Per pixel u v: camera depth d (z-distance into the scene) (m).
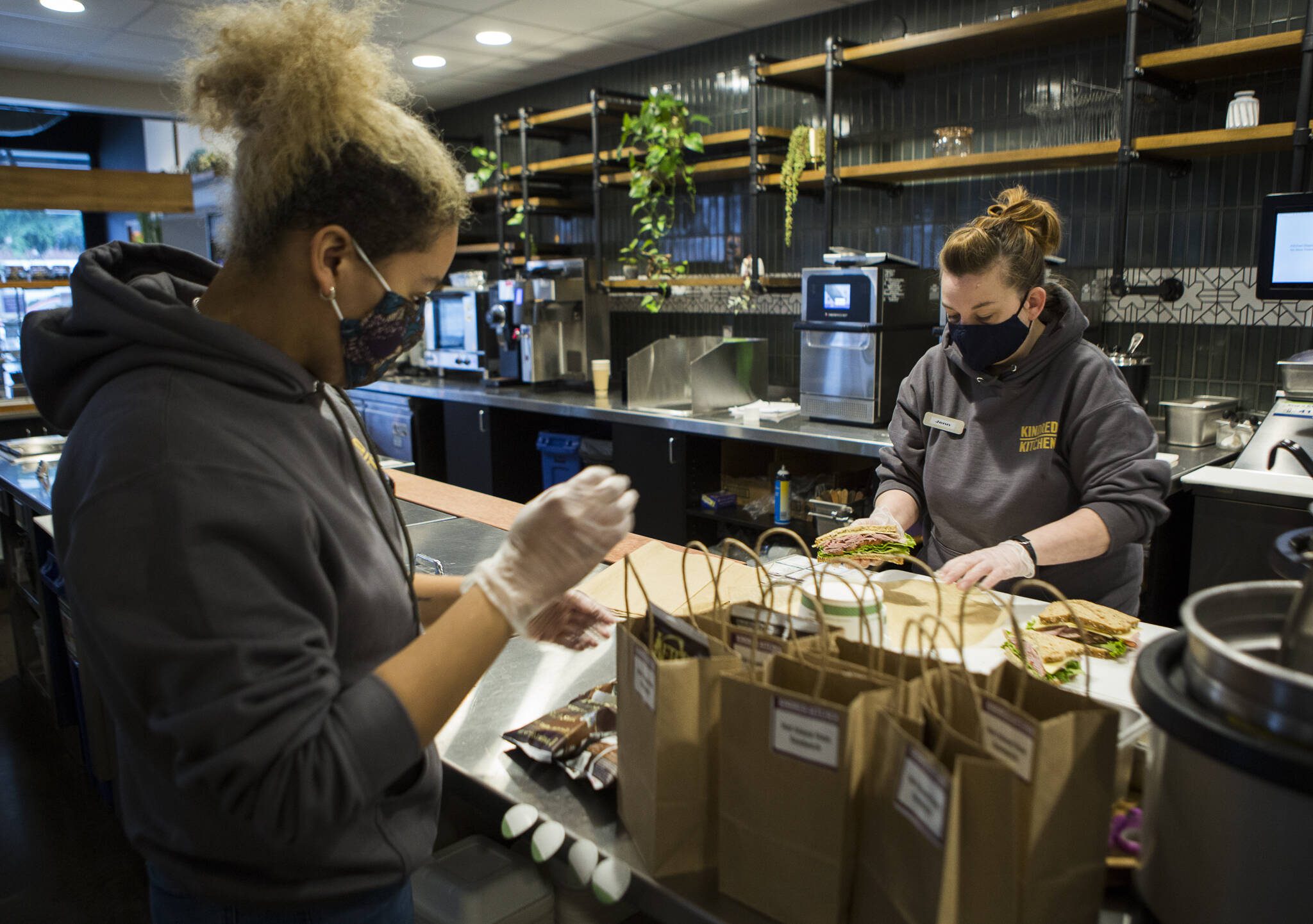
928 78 3.98
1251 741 0.65
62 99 5.64
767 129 4.18
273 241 0.83
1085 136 3.50
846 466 3.86
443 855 1.45
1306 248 2.64
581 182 5.64
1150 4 3.04
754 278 4.23
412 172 0.83
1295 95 3.07
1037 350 1.78
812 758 0.77
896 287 3.41
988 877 0.68
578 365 4.96
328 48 0.82
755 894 0.83
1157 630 1.42
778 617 1.02
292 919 0.88
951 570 1.57
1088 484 1.75
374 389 5.50
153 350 0.82
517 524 0.87
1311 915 0.65
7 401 4.51
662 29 4.55
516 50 4.93
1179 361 3.44
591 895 1.39
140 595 0.71
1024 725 0.71
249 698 0.71
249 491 0.76
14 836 2.46
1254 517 2.59
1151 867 0.78
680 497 3.96
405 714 0.79
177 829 0.84
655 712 0.85
